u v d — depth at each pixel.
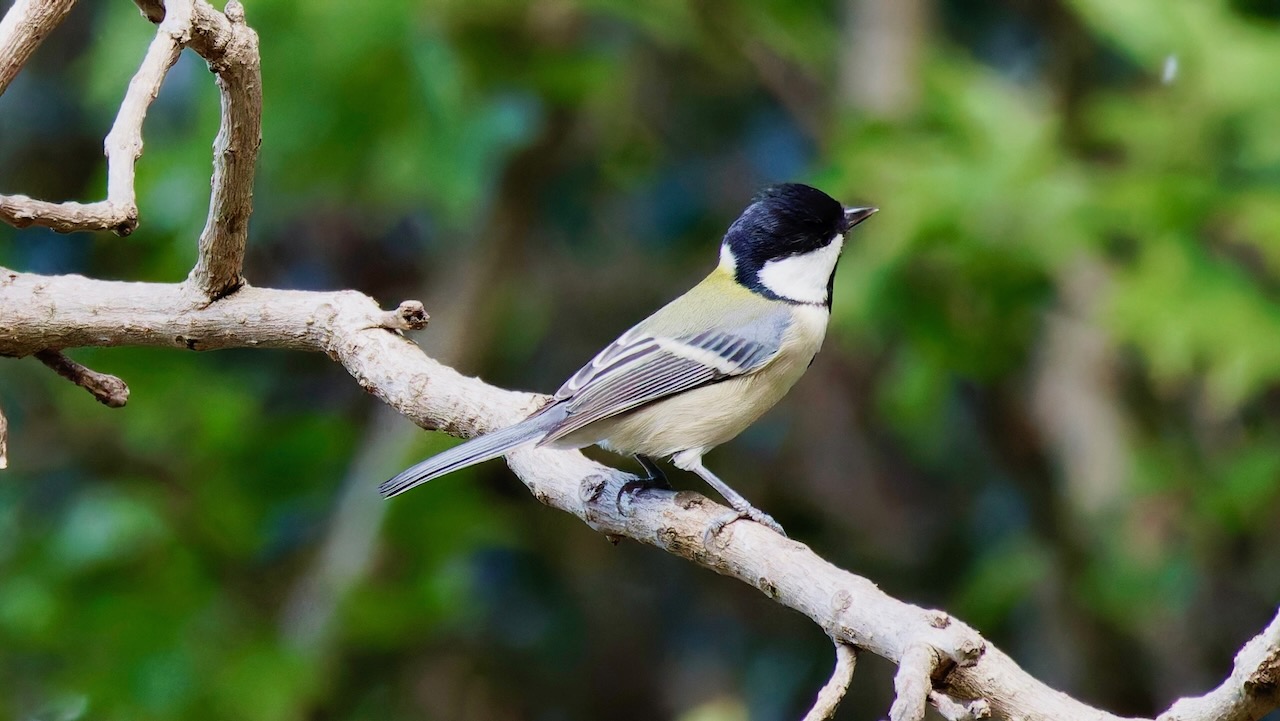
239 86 5.63
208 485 12.32
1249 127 10.91
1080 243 10.59
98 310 6.39
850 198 11.22
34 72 14.25
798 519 14.86
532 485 6.78
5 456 6.02
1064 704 4.59
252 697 10.96
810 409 14.88
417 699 13.75
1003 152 11.12
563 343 15.19
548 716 14.59
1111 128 11.41
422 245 15.16
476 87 12.05
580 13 12.84
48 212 5.38
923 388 12.02
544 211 15.16
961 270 11.00
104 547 11.45
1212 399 11.20
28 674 11.44
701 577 15.02
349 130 11.46
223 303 6.50
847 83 13.34
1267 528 12.53
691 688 14.64
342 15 10.77
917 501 14.82
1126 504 12.39
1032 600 13.70
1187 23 11.09
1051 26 13.91
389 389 6.52
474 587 13.98
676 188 15.46
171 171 12.13
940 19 15.55
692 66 15.23
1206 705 4.41
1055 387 13.08
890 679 14.03
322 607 11.91
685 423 7.77
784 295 8.20
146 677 10.91
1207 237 11.17
